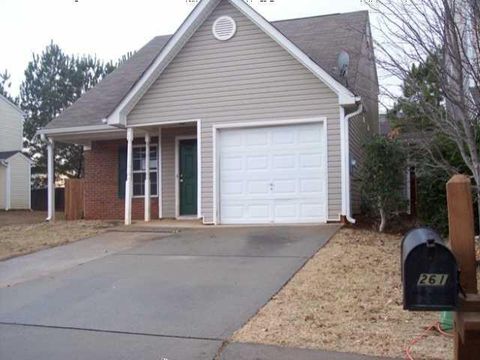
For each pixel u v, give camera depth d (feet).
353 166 44.68
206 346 16.44
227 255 29.89
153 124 45.62
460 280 11.35
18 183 96.99
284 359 15.19
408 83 26.35
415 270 10.52
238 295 21.84
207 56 43.88
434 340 16.38
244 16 42.80
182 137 51.31
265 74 42.19
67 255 32.91
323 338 16.74
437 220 36.29
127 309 20.75
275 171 41.96
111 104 54.24
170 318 19.34
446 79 24.11
